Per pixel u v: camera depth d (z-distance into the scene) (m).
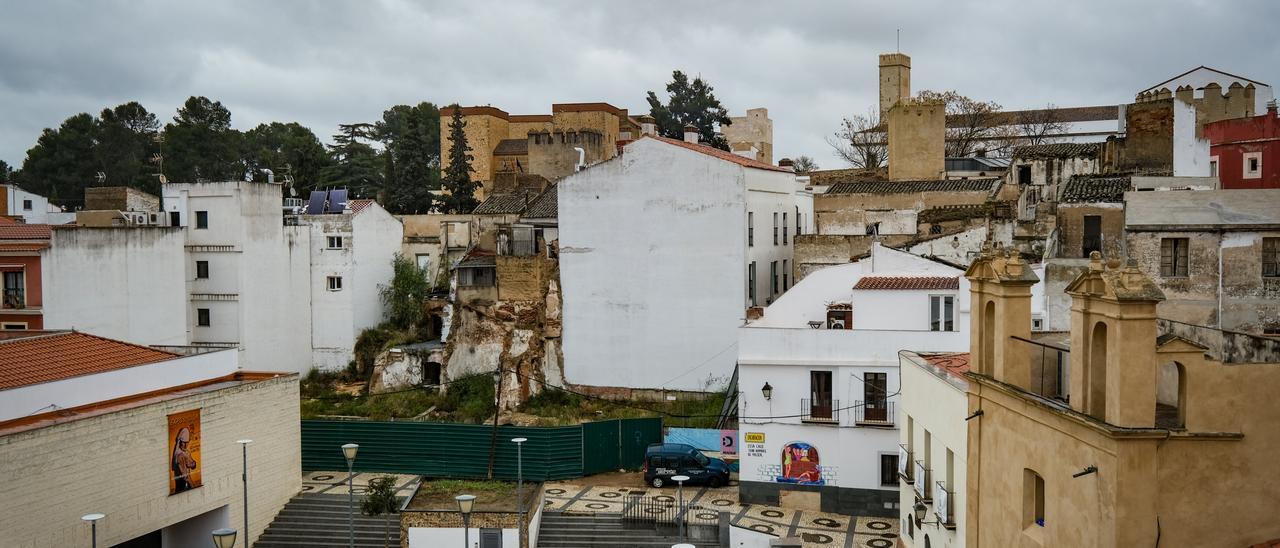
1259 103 70.06
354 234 65.56
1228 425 17.42
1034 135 94.88
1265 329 32.88
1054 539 19.52
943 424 27.05
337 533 40.75
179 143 115.25
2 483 31.44
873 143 99.19
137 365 37.91
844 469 40.00
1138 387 17.19
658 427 47.19
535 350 56.16
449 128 102.00
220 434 39.41
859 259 49.25
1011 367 21.58
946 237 52.16
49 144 118.38
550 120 106.06
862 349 39.69
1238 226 32.94
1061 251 42.31
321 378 65.38
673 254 54.16
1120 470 17.22
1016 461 21.25
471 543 37.75
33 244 51.75
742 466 41.25
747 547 37.25
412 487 43.94
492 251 60.91
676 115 95.94
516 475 45.53
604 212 55.38
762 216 56.78
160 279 57.91
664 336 54.47
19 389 33.34
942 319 40.25
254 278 62.41
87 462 34.09
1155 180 43.94
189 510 37.94
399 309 67.38
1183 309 33.53
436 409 55.66
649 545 37.94
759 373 40.88
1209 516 17.44
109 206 73.25
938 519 27.06
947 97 97.56
